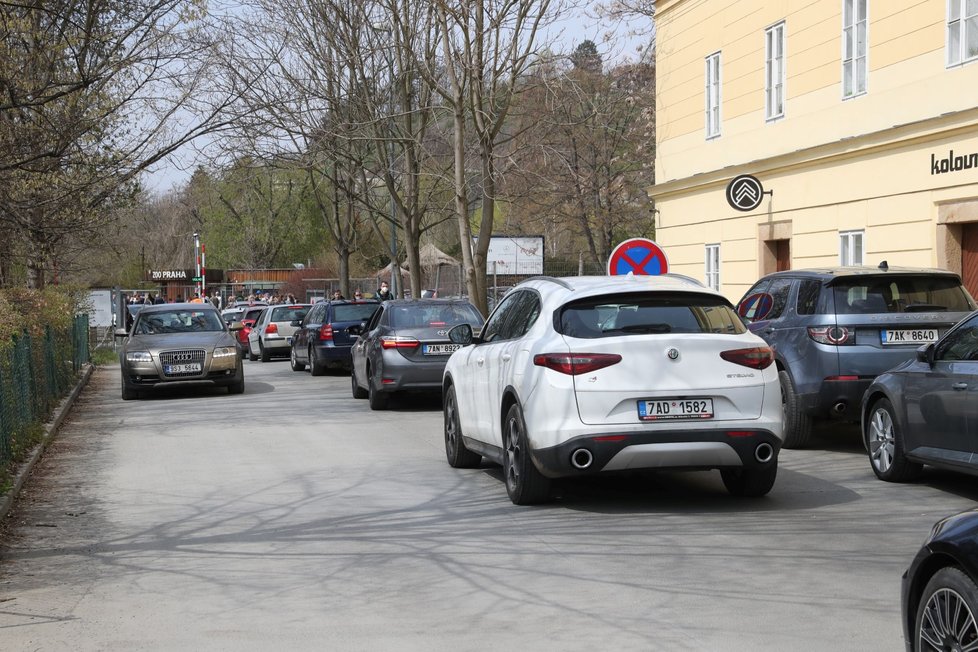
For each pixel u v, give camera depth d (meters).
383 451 14.07
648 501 10.20
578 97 27.25
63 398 21.77
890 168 19.12
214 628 6.52
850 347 12.50
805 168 21.94
